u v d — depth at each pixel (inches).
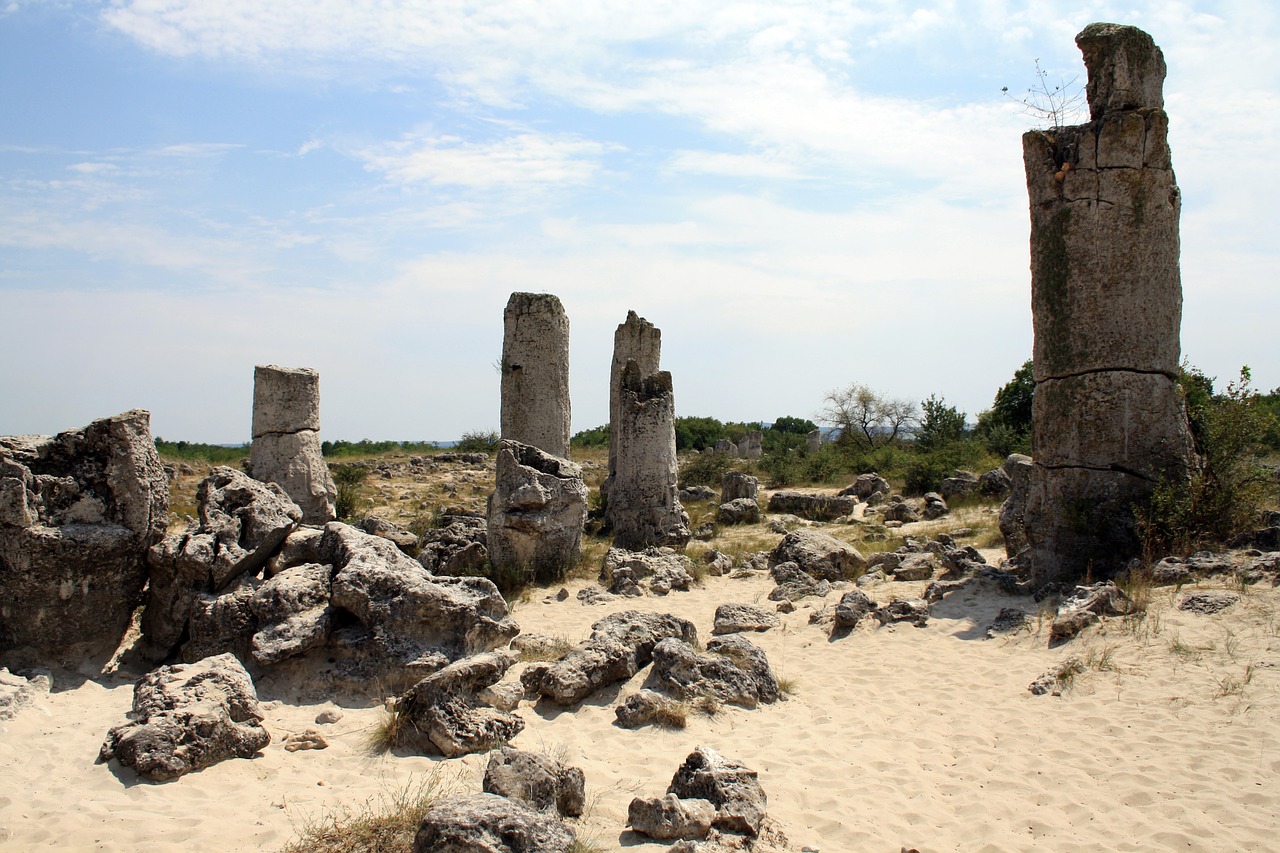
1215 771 225.3
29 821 197.6
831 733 272.2
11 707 259.8
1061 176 412.8
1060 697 282.7
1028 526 426.9
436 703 251.6
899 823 212.4
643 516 619.5
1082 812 213.3
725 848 191.3
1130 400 405.4
